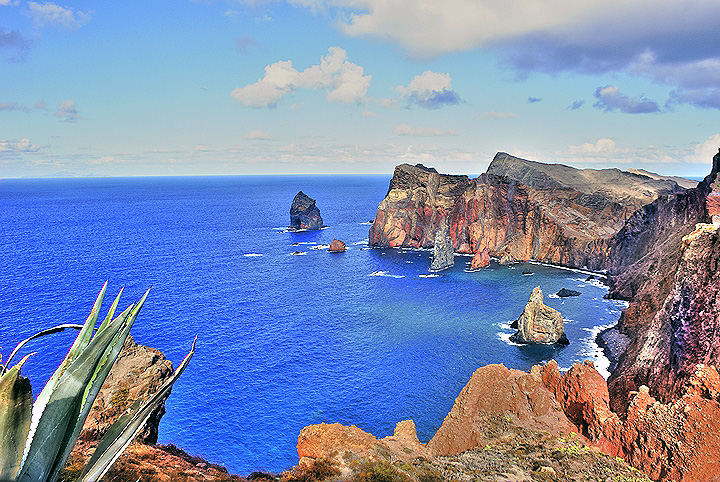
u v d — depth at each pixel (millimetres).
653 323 63656
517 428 40188
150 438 36688
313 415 69188
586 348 91750
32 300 121375
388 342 95500
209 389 76312
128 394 36156
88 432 31547
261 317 111375
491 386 43125
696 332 50250
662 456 33750
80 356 7453
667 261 91562
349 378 80062
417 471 31172
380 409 70688
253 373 81812
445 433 39375
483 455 36500
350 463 30469
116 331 7734
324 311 116438
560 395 43469
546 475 32812
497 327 103875
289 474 29578
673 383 50875
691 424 33094
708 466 31609
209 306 120188
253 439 64062
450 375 80938
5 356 85250
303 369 83438
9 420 7109
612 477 32656
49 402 7309
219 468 33969
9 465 7074
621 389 60938
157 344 93562
